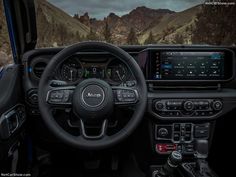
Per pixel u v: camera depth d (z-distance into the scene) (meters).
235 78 0.84
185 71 0.78
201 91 0.80
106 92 0.68
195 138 0.82
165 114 0.78
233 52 0.79
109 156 0.96
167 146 0.83
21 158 0.85
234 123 0.82
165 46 0.81
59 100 0.70
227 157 0.87
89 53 0.77
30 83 0.80
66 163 0.97
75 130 0.79
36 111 0.81
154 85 0.80
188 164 0.79
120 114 0.79
